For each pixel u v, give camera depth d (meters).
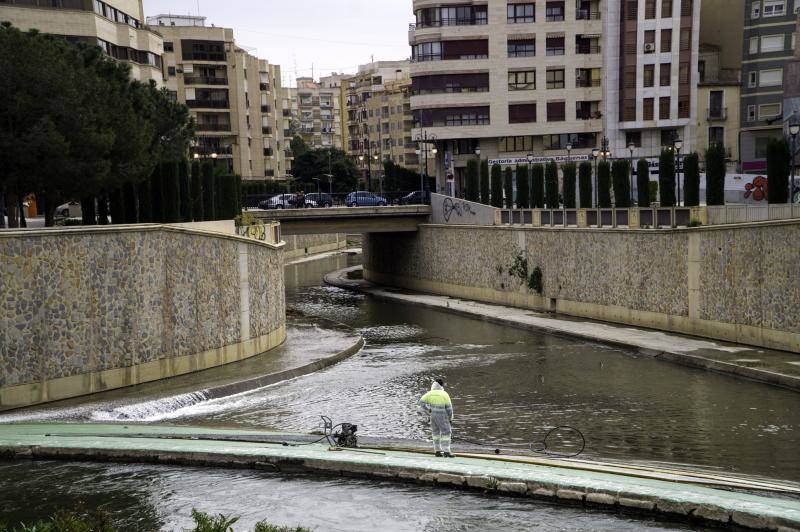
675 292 39.16
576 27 71.88
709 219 38.69
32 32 34.81
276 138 123.94
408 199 68.94
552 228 48.81
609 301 44.31
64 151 32.47
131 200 40.44
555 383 30.70
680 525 15.13
